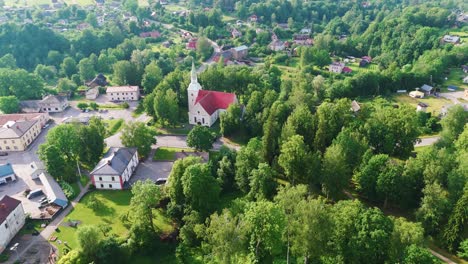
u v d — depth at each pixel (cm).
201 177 10250
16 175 13562
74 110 19512
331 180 10694
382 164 10869
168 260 9731
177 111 17025
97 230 9200
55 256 9538
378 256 7931
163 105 16675
